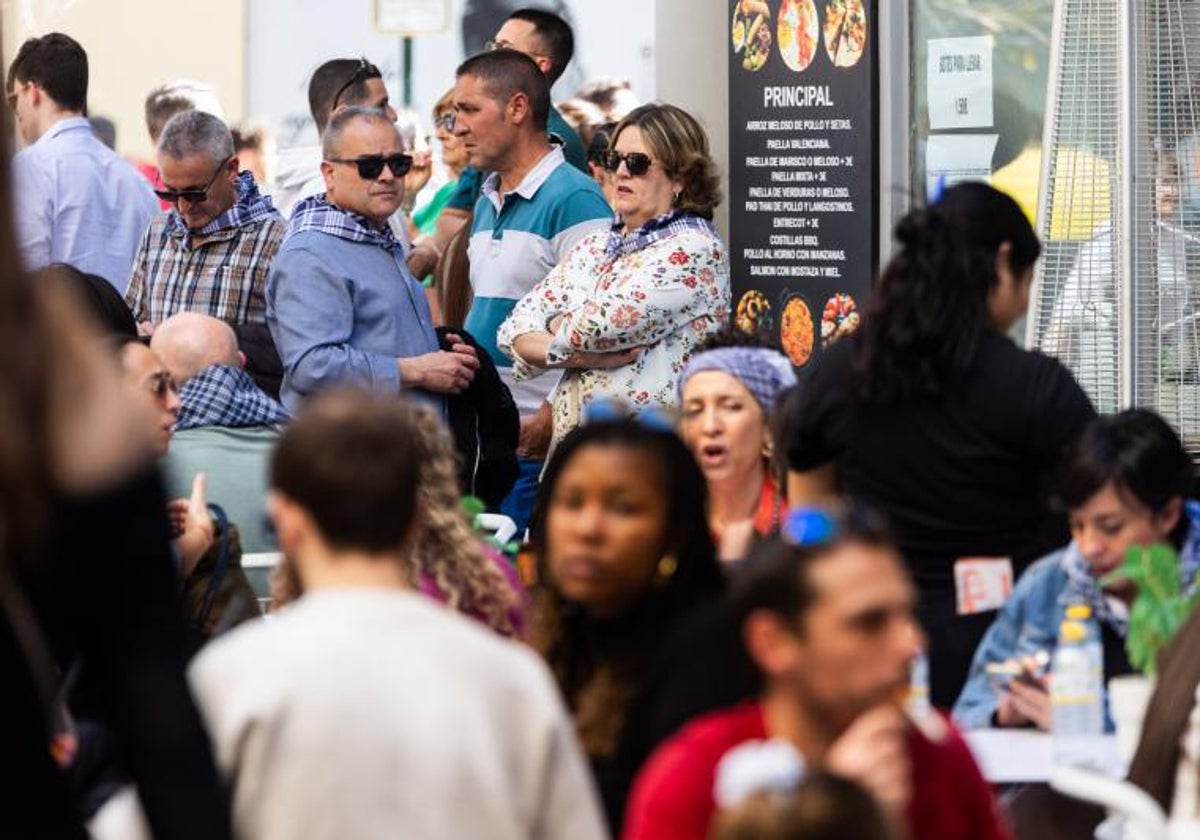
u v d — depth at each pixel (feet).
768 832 20.35
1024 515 36.81
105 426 19.27
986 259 36.47
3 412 18.65
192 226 59.41
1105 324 54.54
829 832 20.29
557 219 59.93
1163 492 35.55
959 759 25.08
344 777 22.38
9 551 18.93
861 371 36.68
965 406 36.24
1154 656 33.30
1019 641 36.50
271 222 59.98
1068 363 54.95
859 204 59.06
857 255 59.21
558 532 30.30
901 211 58.85
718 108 65.36
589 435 30.45
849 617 23.56
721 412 39.83
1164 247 53.72
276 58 83.76
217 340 48.14
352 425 24.08
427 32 82.02
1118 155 53.88
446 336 56.13
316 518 23.91
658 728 27.43
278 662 22.79
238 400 47.16
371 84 69.82
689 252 54.03
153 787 19.62
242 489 46.44
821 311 60.13
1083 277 54.65
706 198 54.90
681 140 54.44
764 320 61.67
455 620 23.49
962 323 36.22
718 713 27.04
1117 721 33.30
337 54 83.15
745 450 39.86
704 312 54.29
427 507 34.42
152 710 19.54
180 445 46.65
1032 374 36.37
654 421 30.78
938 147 58.95
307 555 24.14
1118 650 36.09
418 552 34.30
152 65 85.20
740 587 24.41
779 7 60.59
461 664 22.88
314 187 76.28
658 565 30.25
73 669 21.88
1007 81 57.72
